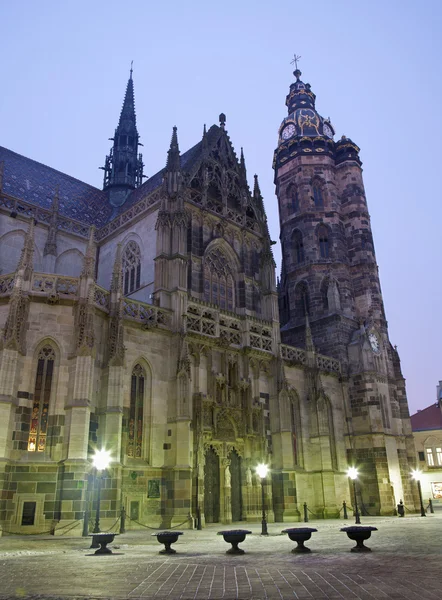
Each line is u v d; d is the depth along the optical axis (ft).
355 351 183.62
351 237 211.61
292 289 207.10
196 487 116.57
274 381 150.20
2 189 156.97
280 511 137.49
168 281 134.51
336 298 193.47
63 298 109.09
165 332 127.44
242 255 162.81
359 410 175.73
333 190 217.77
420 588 35.60
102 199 198.39
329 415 169.99
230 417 133.80
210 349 136.46
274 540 80.48
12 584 40.68
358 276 205.05
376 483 164.86
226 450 129.18
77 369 102.89
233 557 58.03
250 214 172.76
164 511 114.42
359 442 172.45
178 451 115.96
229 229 161.79
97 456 84.17
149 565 51.60
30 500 95.96
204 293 146.41
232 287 158.40
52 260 152.46
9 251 148.66
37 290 109.09
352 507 164.86
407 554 55.42
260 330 152.87
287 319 212.64
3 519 92.94
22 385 101.91
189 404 120.47
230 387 138.72
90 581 41.73
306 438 157.99
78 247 165.48
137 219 154.61
